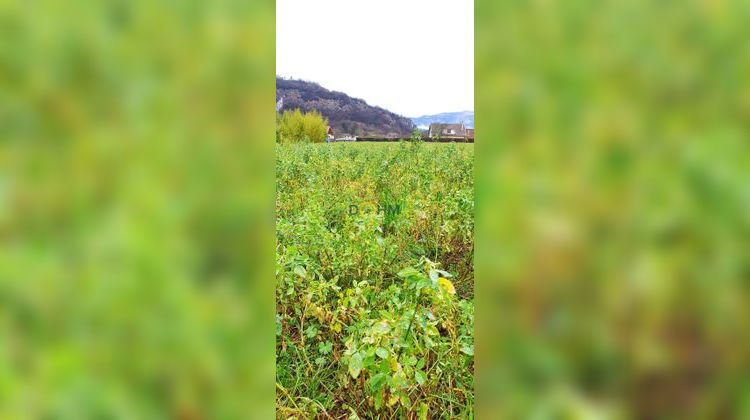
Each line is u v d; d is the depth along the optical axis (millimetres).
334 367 1896
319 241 2518
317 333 2053
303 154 6359
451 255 3113
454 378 1569
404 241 3092
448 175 4703
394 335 1475
